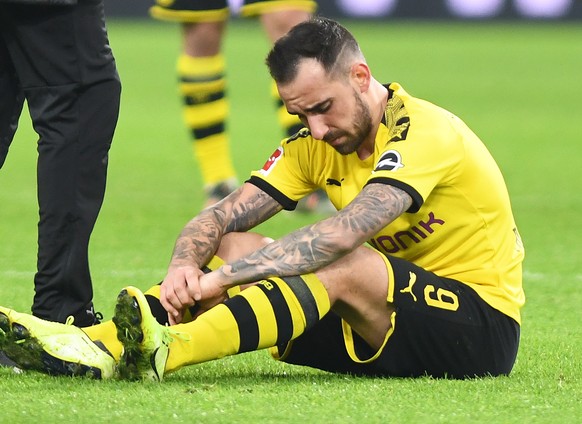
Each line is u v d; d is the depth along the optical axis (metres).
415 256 13.39
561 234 27.28
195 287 12.56
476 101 63.38
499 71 81.06
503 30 115.62
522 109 60.38
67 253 14.34
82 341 12.55
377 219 12.34
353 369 13.43
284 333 12.34
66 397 11.78
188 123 29.56
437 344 12.86
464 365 13.08
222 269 12.58
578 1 118.00
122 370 12.38
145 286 20.53
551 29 117.25
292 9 27.42
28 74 14.30
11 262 22.83
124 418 11.08
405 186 12.52
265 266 12.38
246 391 12.25
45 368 12.62
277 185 14.05
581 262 23.86
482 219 13.21
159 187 34.53
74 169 14.26
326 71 12.45
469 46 98.75
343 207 13.72
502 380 13.14
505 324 13.27
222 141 29.62
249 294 12.32
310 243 12.30
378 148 13.09
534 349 15.62
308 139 13.88
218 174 29.75
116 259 23.34
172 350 12.21
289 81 12.48
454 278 13.29
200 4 28.67
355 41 12.74
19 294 19.50
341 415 11.29
